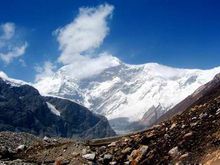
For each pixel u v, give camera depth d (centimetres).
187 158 4603
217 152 4372
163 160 4806
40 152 6138
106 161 5428
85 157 5544
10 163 5372
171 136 5212
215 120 5122
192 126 5212
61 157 5794
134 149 5381
